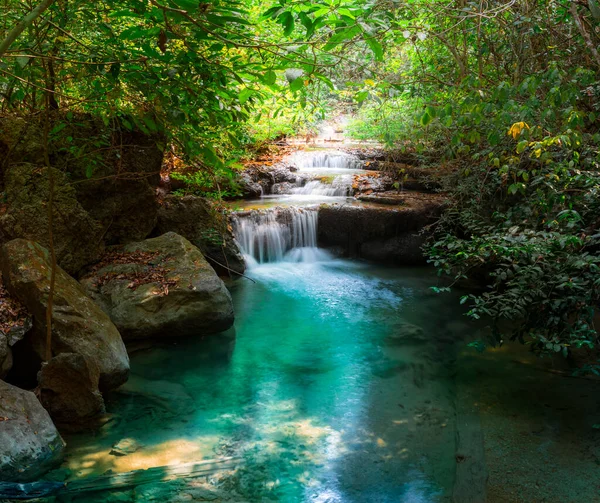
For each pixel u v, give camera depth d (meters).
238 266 8.93
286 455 4.33
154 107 3.26
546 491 3.74
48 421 4.41
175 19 2.45
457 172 8.62
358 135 13.23
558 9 6.02
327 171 12.08
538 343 5.01
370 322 7.21
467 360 5.98
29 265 5.55
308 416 4.96
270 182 11.41
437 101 7.17
